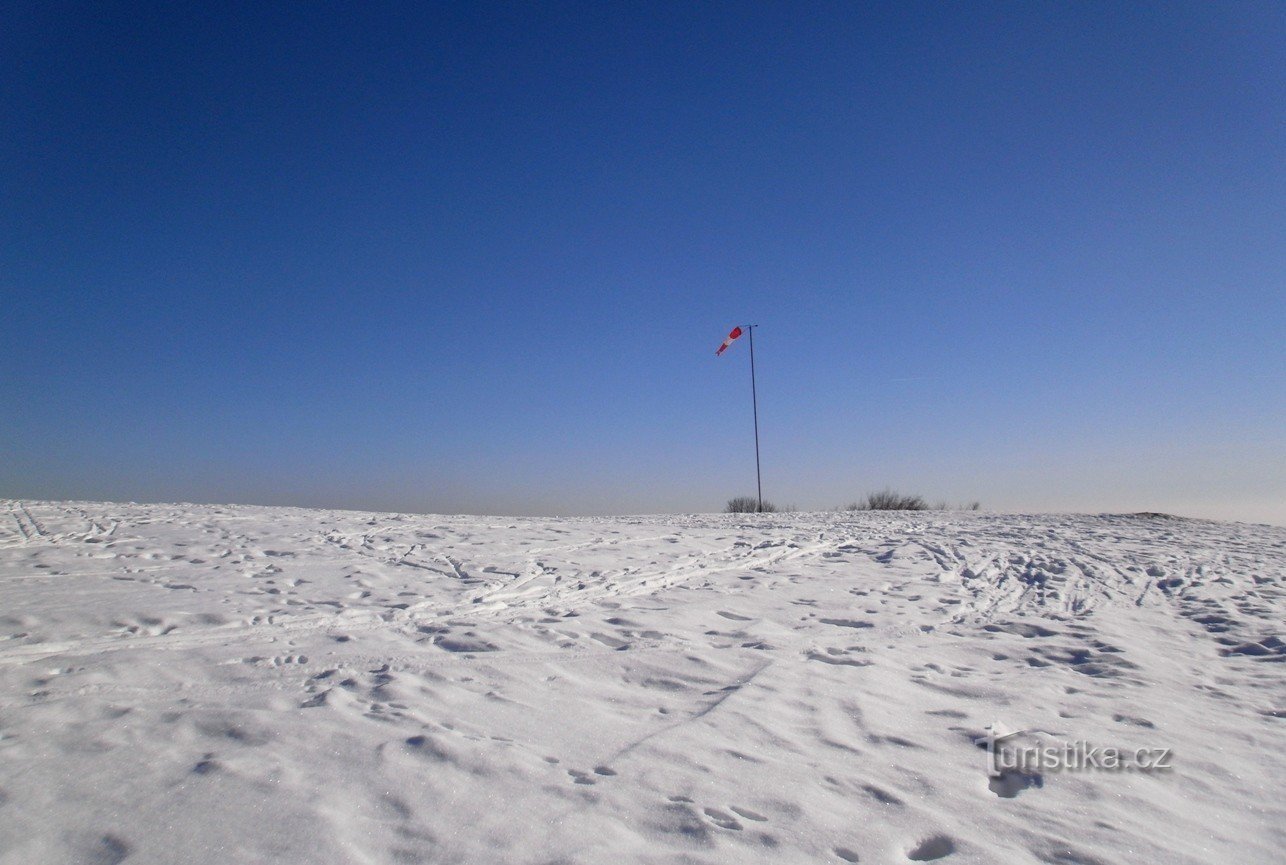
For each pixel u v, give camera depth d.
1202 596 10.25
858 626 8.32
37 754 4.15
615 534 14.95
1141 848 3.70
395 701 5.26
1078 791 4.34
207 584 8.55
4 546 10.05
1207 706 5.96
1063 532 17.36
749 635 7.71
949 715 5.55
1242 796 4.35
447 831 3.53
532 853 3.37
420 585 9.24
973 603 9.63
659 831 3.64
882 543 14.87
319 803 3.71
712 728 5.09
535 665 6.37
